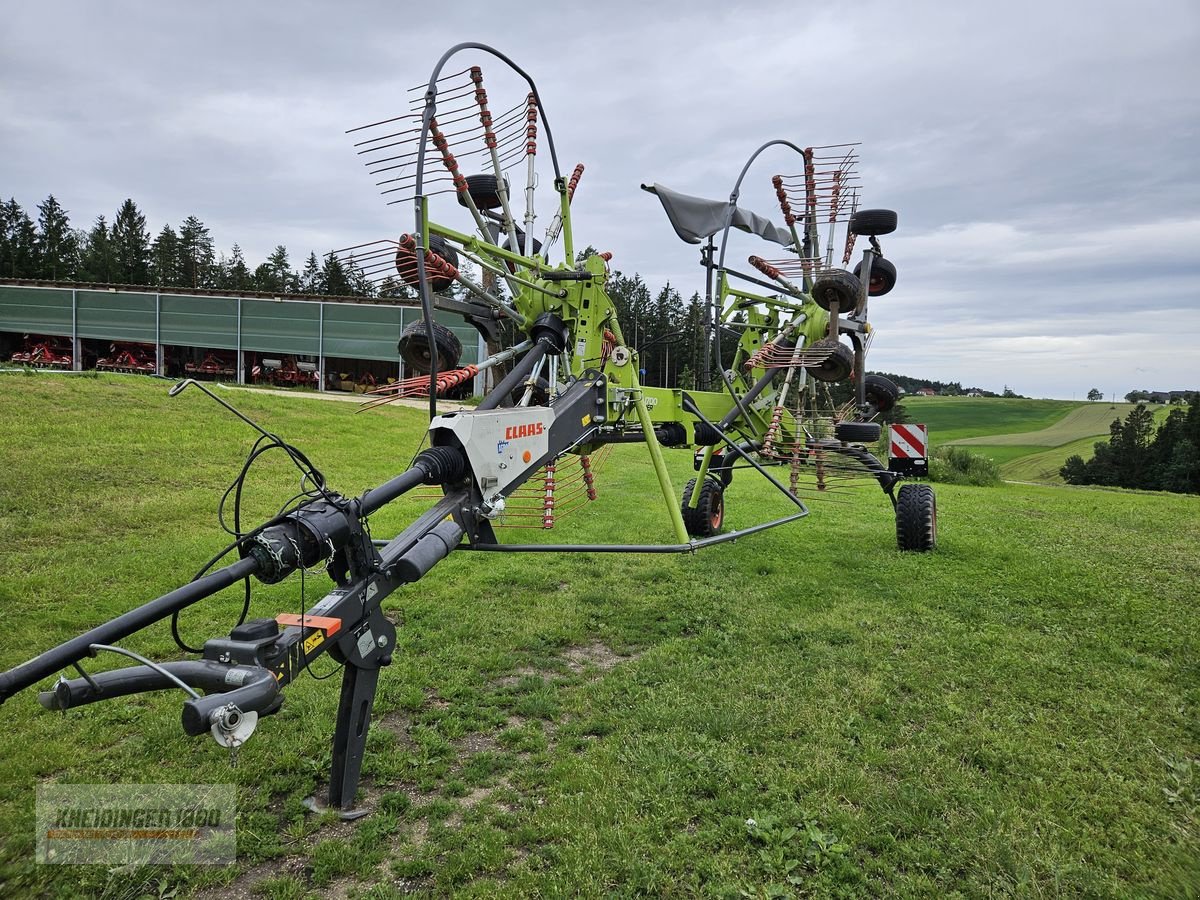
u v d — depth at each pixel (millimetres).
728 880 2588
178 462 10289
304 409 17531
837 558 7551
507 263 5094
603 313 5168
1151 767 3336
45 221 80250
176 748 3486
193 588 2533
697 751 3477
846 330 7129
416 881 2637
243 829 2908
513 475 4047
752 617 5594
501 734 3732
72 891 2539
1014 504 12938
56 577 5805
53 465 9047
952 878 2607
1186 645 4914
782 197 7234
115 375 16328
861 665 4598
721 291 6242
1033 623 5426
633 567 7168
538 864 2695
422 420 19375
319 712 3852
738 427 7625
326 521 2873
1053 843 2775
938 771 3297
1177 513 11742
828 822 2918
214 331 31625
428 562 3154
